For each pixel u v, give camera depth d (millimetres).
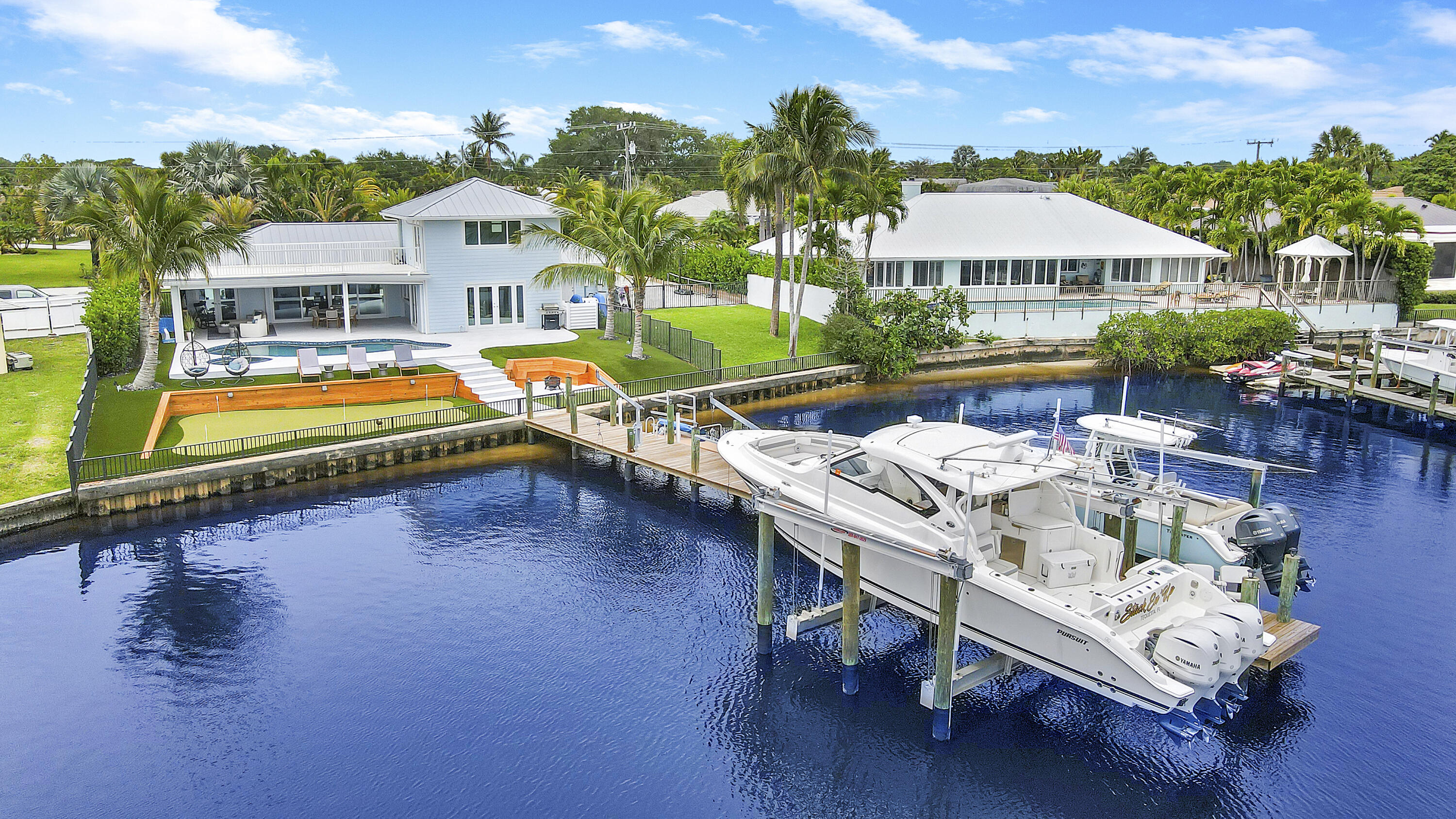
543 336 41188
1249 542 18594
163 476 24641
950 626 14078
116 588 19625
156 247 30547
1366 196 57125
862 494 16500
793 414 36219
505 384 34062
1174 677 13203
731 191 43750
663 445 27344
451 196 41844
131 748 14039
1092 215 57250
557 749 14148
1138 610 14617
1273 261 60469
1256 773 13570
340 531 23141
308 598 19203
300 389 31812
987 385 42719
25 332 39281
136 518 23828
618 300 53125
